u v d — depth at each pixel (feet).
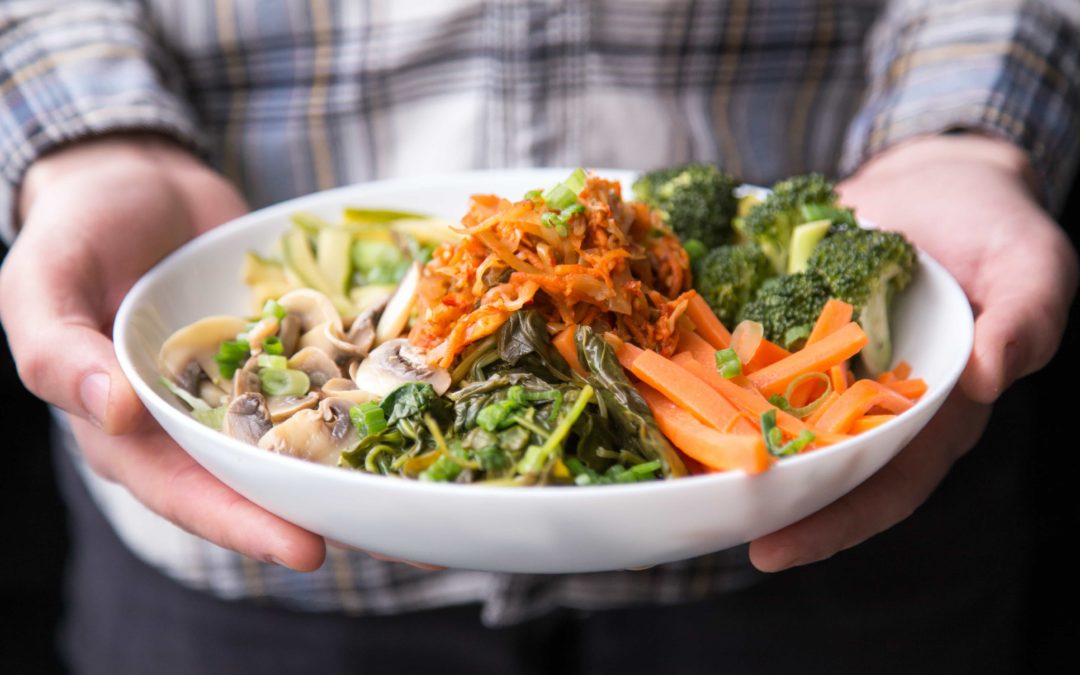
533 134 1.90
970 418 1.47
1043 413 2.51
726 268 1.50
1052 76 1.82
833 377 1.37
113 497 1.86
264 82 1.92
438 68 1.89
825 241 1.48
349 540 1.25
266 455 1.18
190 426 1.23
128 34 1.83
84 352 1.34
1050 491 2.52
